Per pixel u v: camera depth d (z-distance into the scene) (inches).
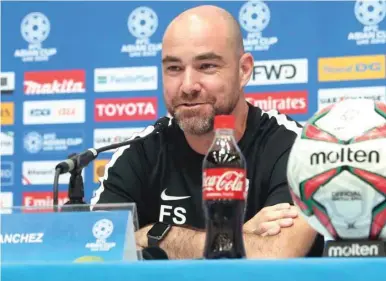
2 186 188.5
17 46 189.5
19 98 188.9
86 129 186.1
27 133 188.4
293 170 76.0
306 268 60.1
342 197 72.7
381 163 71.9
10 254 78.8
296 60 177.5
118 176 136.2
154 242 119.0
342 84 175.6
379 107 75.7
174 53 127.5
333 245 74.0
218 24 129.1
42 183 187.0
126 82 185.2
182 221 133.1
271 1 178.9
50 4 188.5
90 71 186.5
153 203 136.2
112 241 77.9
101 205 80.4
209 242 80.7
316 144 74.5
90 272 62.2
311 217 76.3
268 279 60.4
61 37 187.9
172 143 135.8
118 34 185.8
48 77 188.2
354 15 175.3
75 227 79.1
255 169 132.5
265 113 138.3
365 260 59.6
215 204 80.6
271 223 112.7
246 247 111.6
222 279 60.7
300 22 177.5
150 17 184.7
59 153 187.2
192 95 127.1
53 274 62.7
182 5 183.6
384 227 72.9
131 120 184.7
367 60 174.6
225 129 85.2
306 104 176.9
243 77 135.5
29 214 80.2
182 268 61.3
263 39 178.9
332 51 175.9
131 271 61.8
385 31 173.9
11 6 189.8
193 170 133.9
